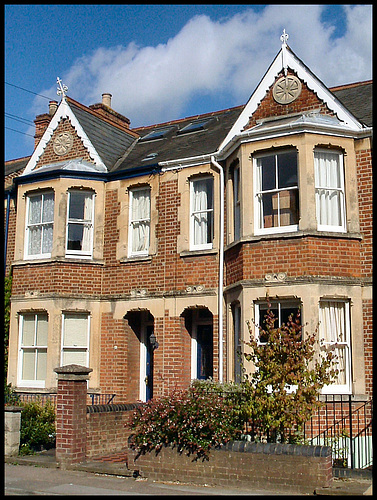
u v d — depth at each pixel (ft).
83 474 35.50
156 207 54.90
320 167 46.47
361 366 42.70
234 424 34.94
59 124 61.57
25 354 55.93
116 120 72.74
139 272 54.44
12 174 66.85
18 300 56.24
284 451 31.45
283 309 44.55
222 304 49.19
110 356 54.24
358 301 43.65
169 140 64.59
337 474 33.27
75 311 54.70
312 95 48.49
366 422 41.24
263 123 49.83
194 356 53.01
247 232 46.42
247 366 44.24
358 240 44.93
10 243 61.41
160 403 35.70
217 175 52.19
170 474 34.01
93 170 57.72
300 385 33.30
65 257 55.31
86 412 39.27
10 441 39.70
